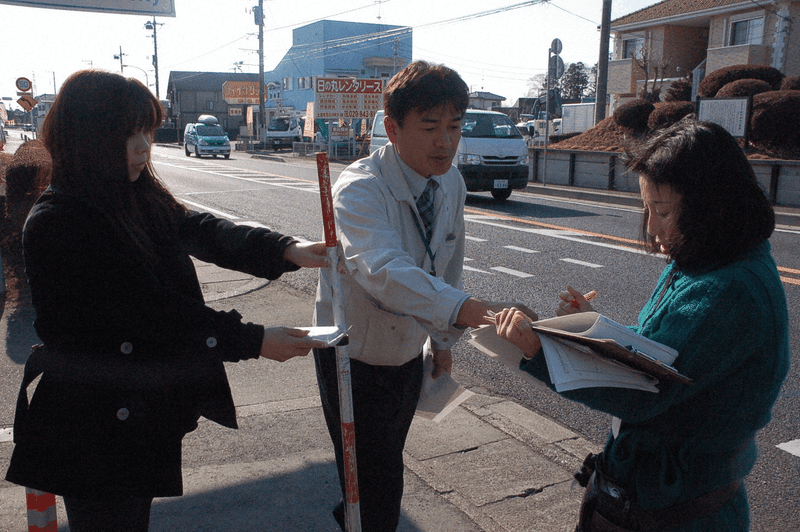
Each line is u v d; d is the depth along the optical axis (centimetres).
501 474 310
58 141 154
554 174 1798
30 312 545
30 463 161
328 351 203
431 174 193
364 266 175
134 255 158
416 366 218
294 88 5819
